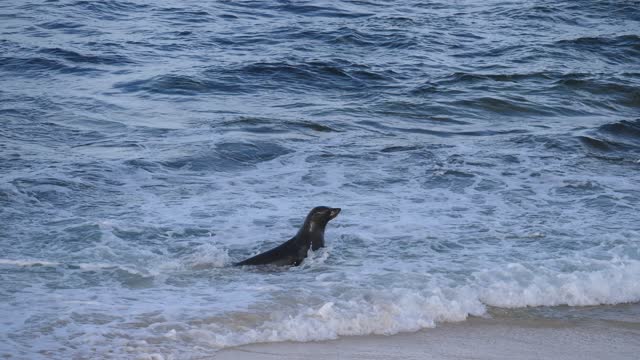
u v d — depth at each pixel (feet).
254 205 79.15
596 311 59.67
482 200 82.33
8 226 71.26
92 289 58.44
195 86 131.95
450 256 67.41
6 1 194.59
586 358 51.85
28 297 56.34
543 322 57.26
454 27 189.37
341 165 92.43
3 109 113.09
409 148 100.07
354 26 183.32
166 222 73.82
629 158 100.89
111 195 80.94
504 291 60.70
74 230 70.79
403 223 75.05
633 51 174.40
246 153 95.91
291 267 64.59
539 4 220.02
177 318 53.62
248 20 186.29
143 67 143.33
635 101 137.39
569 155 100.12
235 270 63.57
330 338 52.54
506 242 71.10
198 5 198.49
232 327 52.85
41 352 48.19
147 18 184.03
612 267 65.87
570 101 133.80
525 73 147.64
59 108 115.55
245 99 126.82
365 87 136.77
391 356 50.70
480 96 131.75
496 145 103.60
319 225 67.56
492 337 54.39
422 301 57.93
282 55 154.61
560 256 68.03
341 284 60.34
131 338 50.52
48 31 169.58
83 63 144.97
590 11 213.87
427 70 149.79
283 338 51.96
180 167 90.38
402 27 185.47
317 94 131.75
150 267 63.67
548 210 80.07
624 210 80.79
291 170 90.53
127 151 95.45
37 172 86.02
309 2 207.41
